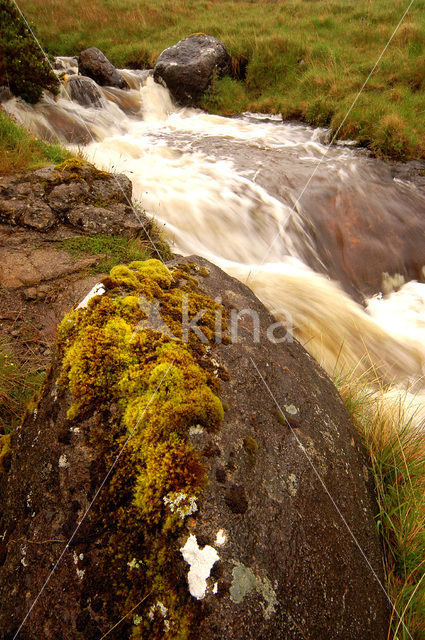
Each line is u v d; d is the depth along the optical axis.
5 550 1.51
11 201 3.97
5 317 2.98
